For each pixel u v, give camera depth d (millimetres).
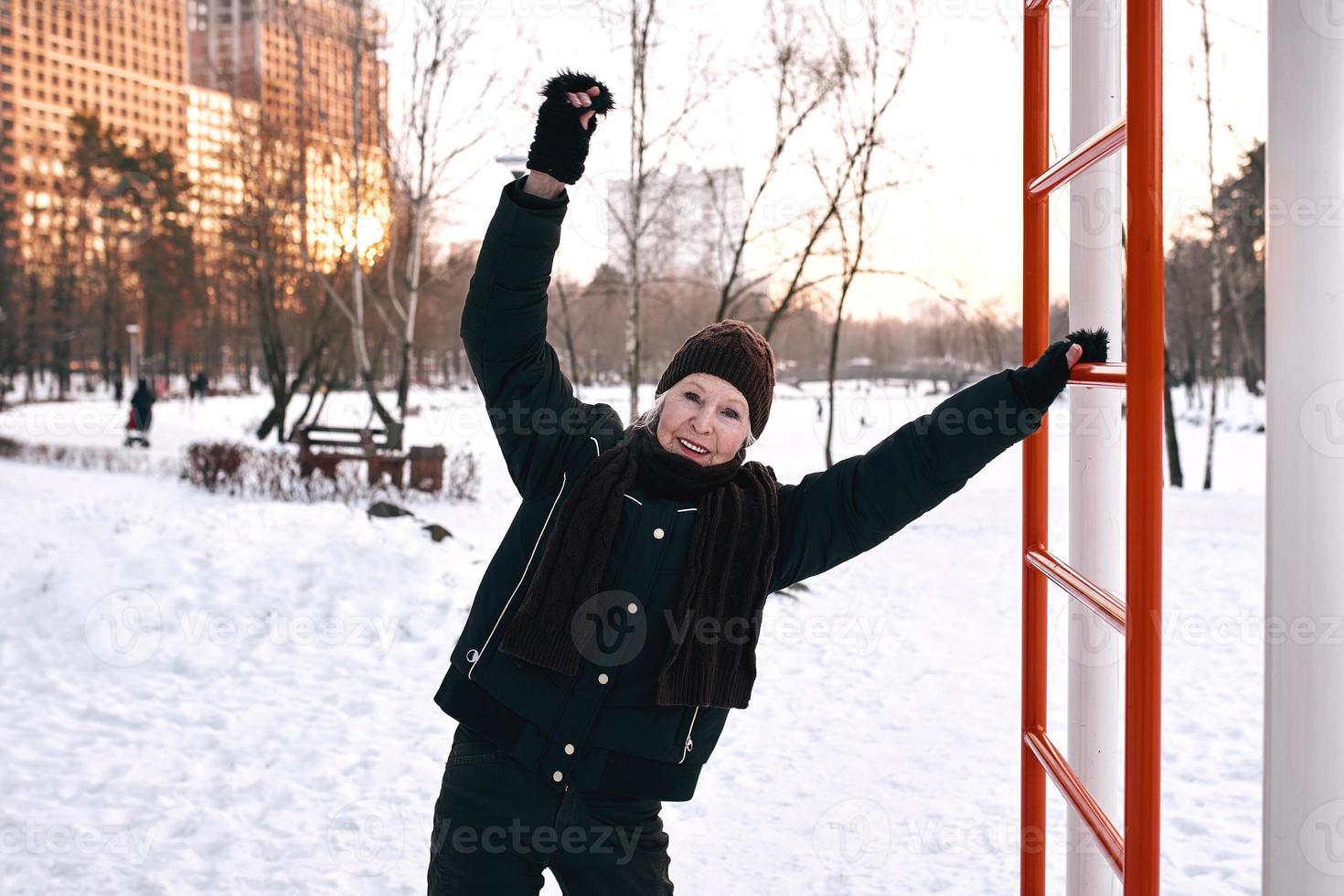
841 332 16406
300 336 26844
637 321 12266
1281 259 1216
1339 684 1203
